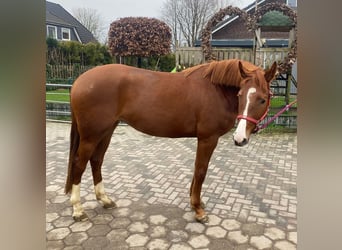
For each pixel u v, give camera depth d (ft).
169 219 8.49
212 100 7.79
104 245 7.22
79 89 7.72
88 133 7.93
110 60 48.26
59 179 11.57
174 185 11.09
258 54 22.67
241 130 6.84
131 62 37.83
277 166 13.43
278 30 23.29
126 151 16.15
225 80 7.63
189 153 15.78
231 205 9.41
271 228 8.02
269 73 7.17
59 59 44.96
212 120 7.83
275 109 22.95
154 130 8.14
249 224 8.23
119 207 9.21
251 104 6.84
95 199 9.77
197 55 25.20
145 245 7.23
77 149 8.36
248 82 6.97
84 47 46.78
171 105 7.82
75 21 82.38
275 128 21.15
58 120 24.47
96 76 7.77
